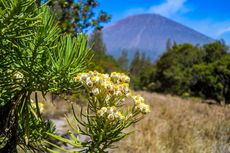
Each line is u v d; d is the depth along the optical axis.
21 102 1.74
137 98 1.98
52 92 1.81
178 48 43.78
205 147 6.02
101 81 1.92
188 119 8.51
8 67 1.62
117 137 1.88
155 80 44.53
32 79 1.65
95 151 1.89
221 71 29.14
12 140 1.84
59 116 7.13
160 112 9.42
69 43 1.74
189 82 32.50
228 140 6.90
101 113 1.85
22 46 1.62
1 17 1.40
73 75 1.80
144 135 6.09
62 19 5.45
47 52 1.65
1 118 1.76
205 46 37.06
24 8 1.45
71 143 1.87
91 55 1.86
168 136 6.30
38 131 2.00
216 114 9.71
